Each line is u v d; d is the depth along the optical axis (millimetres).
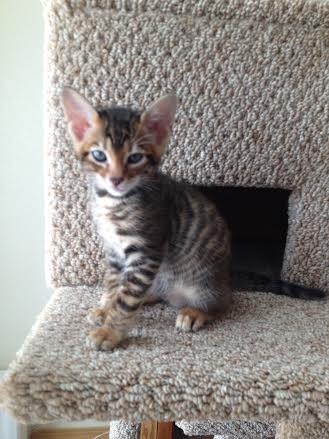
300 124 434
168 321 395
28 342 342
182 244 415
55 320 377
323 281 467
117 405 299
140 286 377
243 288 485
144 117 370
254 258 633
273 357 339
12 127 593
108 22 405
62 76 416
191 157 442
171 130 408
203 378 309
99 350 334
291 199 459
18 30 562
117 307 368
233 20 414
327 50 420
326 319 409
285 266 472
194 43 413
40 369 304
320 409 307
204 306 420
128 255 388
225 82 423
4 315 665
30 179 614
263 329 385
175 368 316
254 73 422
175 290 428
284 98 429
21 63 573
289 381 311
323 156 440
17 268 647
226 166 445
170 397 302
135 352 335
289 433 339
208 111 430
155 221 387
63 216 445
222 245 429
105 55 412
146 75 420
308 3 411
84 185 437
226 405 304
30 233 636
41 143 603
